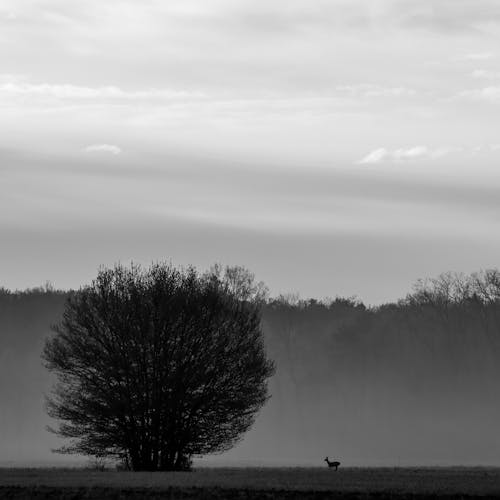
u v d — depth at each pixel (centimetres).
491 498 7844
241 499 7838
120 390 12381
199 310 12575
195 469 12631
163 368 12431
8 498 7925
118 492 8206
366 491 8225
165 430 12469
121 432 12531
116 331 12419
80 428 12631
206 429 12719
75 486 8688
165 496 7975
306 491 8238
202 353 12569
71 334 12712
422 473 10688
